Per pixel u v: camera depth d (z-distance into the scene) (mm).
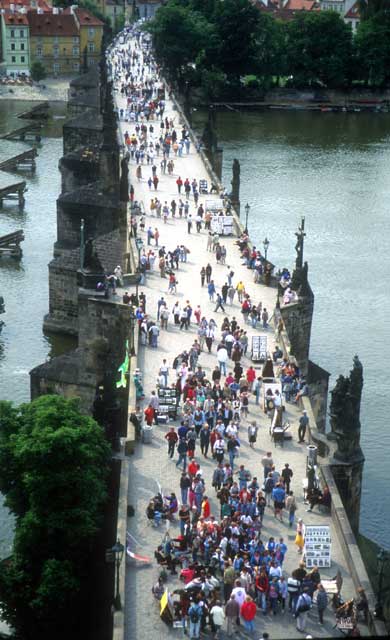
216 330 159375
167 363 146875
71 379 164875
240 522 104812
